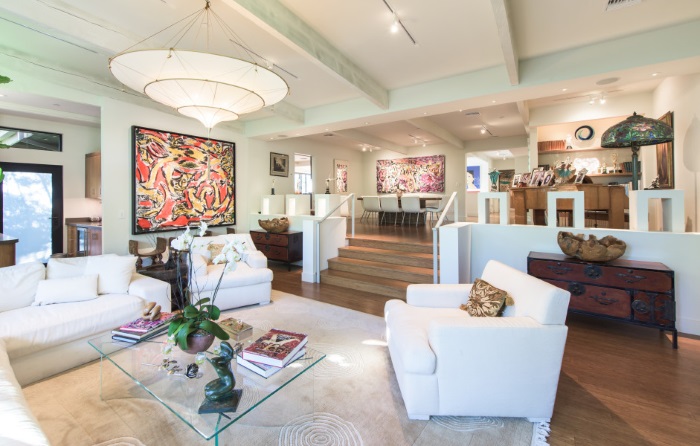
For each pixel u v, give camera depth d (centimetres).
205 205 616
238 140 693
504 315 233
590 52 377
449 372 192
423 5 299
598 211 520
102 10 302
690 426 189
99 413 205
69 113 528
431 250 530
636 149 359
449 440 181
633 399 216
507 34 301
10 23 325
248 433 187
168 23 325
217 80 284
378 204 906
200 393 185
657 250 326
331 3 296
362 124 605
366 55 397
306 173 998
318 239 523
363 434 186
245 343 231
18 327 234
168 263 410
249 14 269
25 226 548
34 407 210
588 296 320
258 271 412
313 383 234
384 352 286
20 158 537
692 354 275
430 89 483
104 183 477
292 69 438
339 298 441
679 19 326
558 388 229
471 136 932
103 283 314
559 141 676
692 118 382
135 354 227
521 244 402
